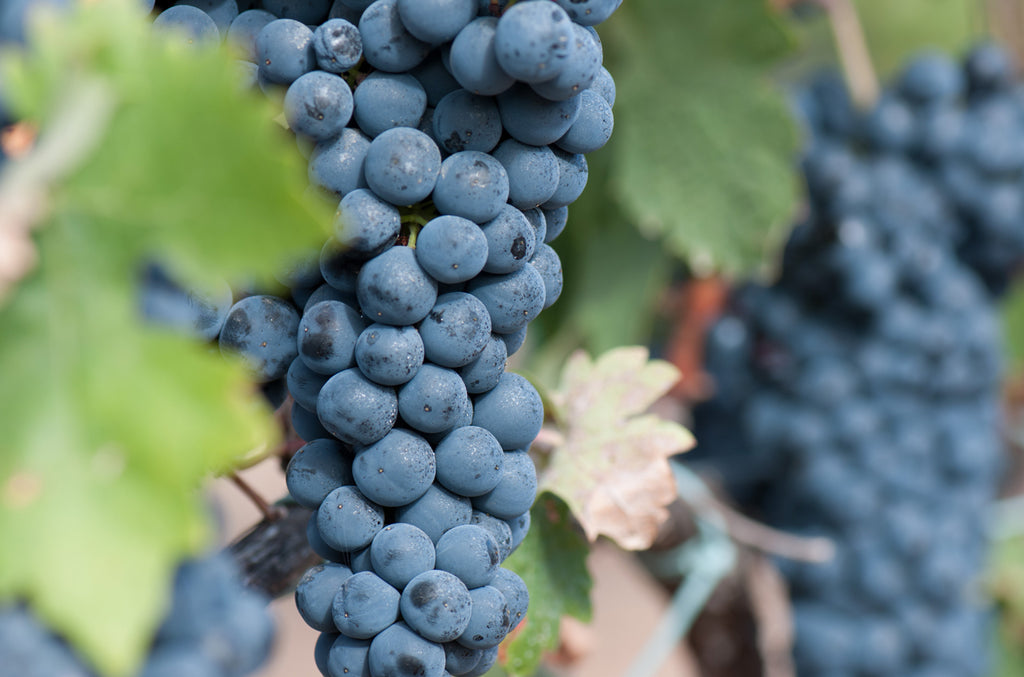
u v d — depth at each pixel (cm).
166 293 39
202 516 38
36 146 38
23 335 38
